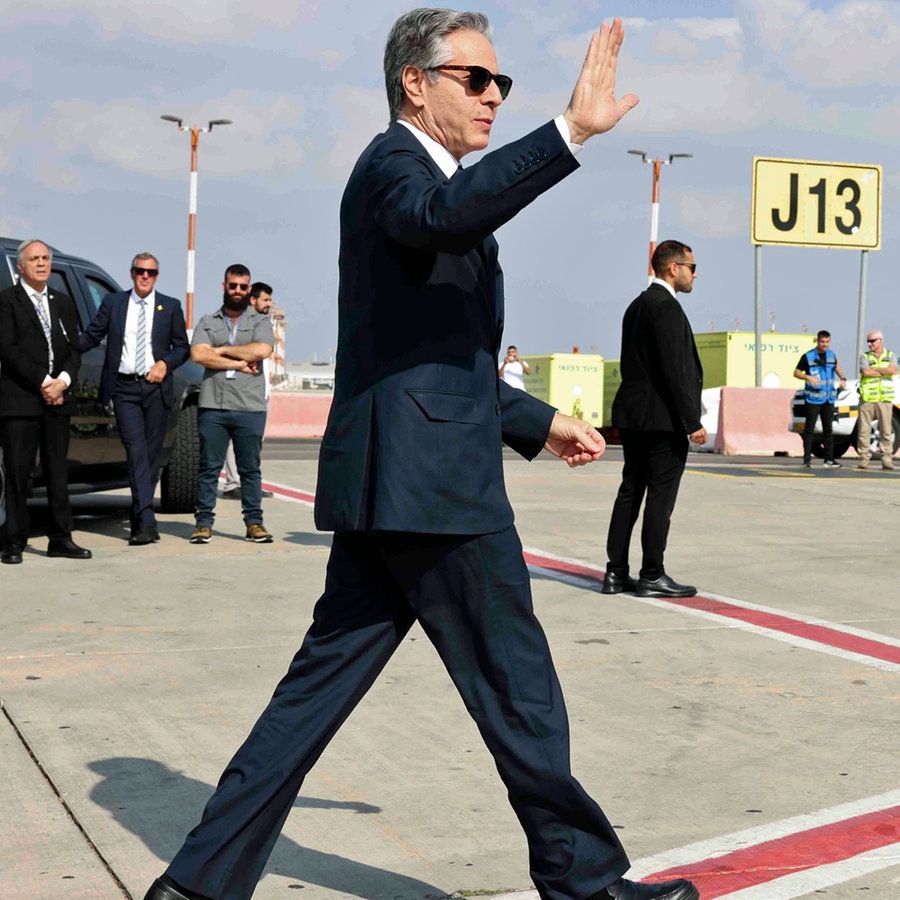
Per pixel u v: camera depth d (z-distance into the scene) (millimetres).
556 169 2270
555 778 2598
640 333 6652
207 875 2543
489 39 2619
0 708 4488
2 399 7590
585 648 5617
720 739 4312
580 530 9688
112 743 4121
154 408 8398
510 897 3025
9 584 6914
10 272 8344
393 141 2520
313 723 2625
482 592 2564
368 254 2506
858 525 10227
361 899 3012
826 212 23266
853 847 3352
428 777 3871
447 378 2498
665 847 3338
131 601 6477
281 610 6312
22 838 3322
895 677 5191
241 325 8617
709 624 6176
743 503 11852
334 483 2557
